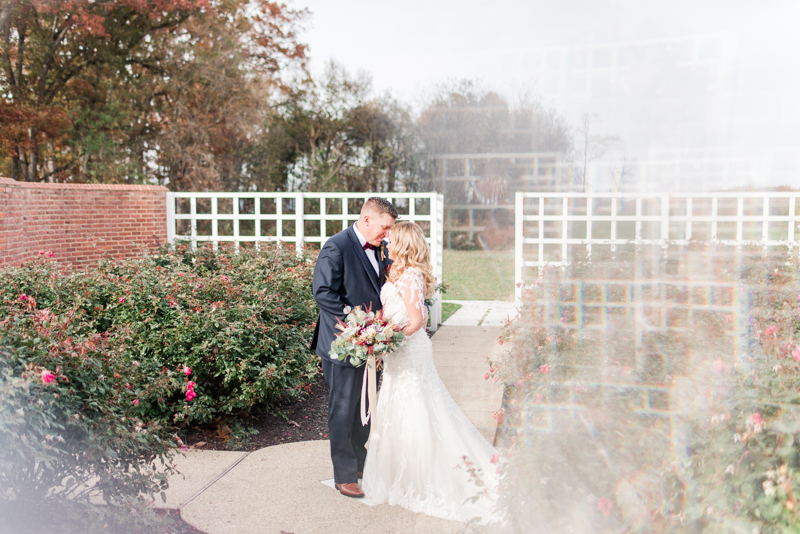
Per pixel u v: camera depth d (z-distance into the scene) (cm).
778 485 93
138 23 1917
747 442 92
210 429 405
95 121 1791
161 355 398
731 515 94
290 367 441
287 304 514
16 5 1568
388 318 277
